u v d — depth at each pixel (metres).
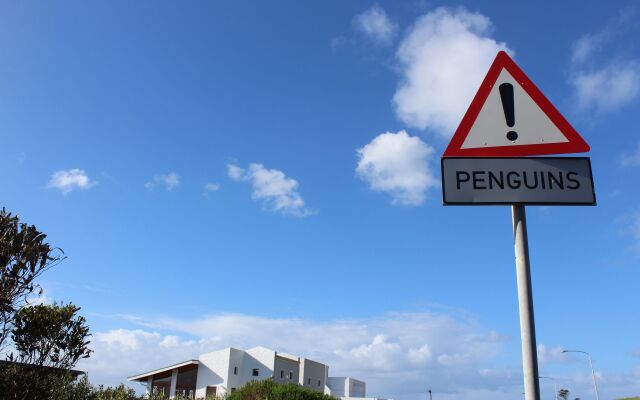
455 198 3.69
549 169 3.73
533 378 3.24
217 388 46.56
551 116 3.83
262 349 48.66
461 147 3.79
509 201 3.66
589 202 3.65
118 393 16.56
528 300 3.42
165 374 47.59
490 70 3.95
